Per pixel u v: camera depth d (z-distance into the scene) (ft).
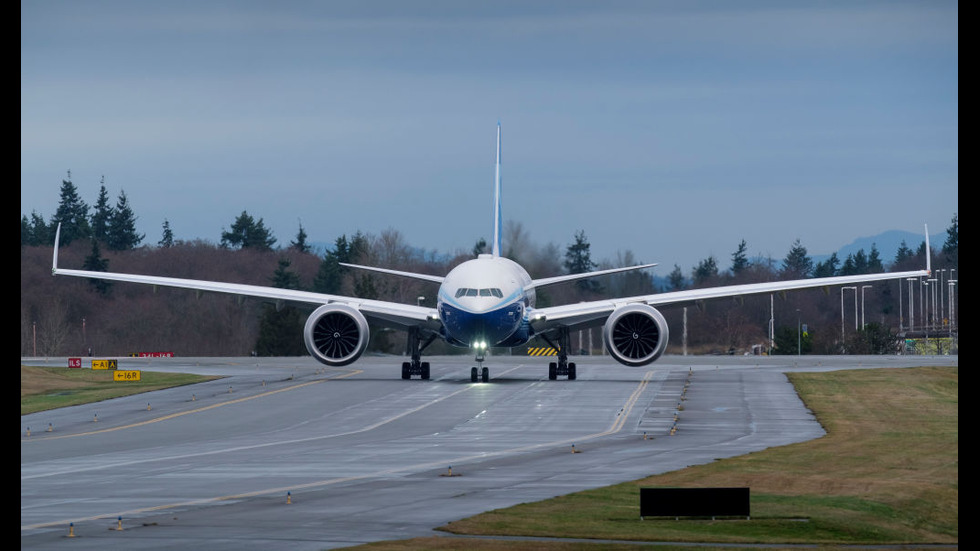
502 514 403.54
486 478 486.79
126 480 490.49
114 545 350.02
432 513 404.57
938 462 549.54
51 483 483.92
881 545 385.50
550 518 399.44
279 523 385.91
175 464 541.34
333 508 414.41
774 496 455.63
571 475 495.00
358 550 341.82
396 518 394.93
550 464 529.04
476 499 434.30
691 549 359.66
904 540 395.75
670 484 474.08
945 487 483.92
